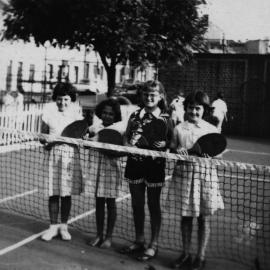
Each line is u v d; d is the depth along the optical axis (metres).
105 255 5.68
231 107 23.69
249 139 21.66
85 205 7.83
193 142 5.51
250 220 6.70
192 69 23.81
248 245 6.20
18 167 10.35
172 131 5.68
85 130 6.27
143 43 15.29
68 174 6.04
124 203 8.12
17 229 6.52
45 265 5.30
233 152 16.55
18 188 8.70
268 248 6.07
